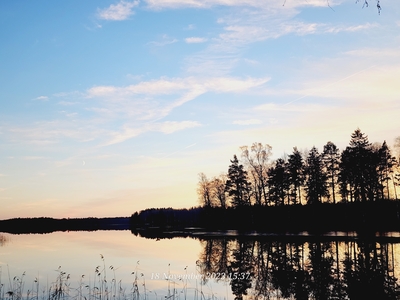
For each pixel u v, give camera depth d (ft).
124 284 71.20
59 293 63.00
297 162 219.20
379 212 189.88
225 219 270.87
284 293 62.49
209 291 65.05
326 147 214.48
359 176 187.73
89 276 79.10
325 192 209.97
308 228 194.80
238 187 242.99
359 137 195.42
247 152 236.22
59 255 116.47
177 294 63.36
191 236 199.62
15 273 83.92
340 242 131.54
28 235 254.47
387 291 61.31
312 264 90.02
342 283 68.13
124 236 220.84
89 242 170.71
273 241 146.92
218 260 102.01
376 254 100.53
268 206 229.04
